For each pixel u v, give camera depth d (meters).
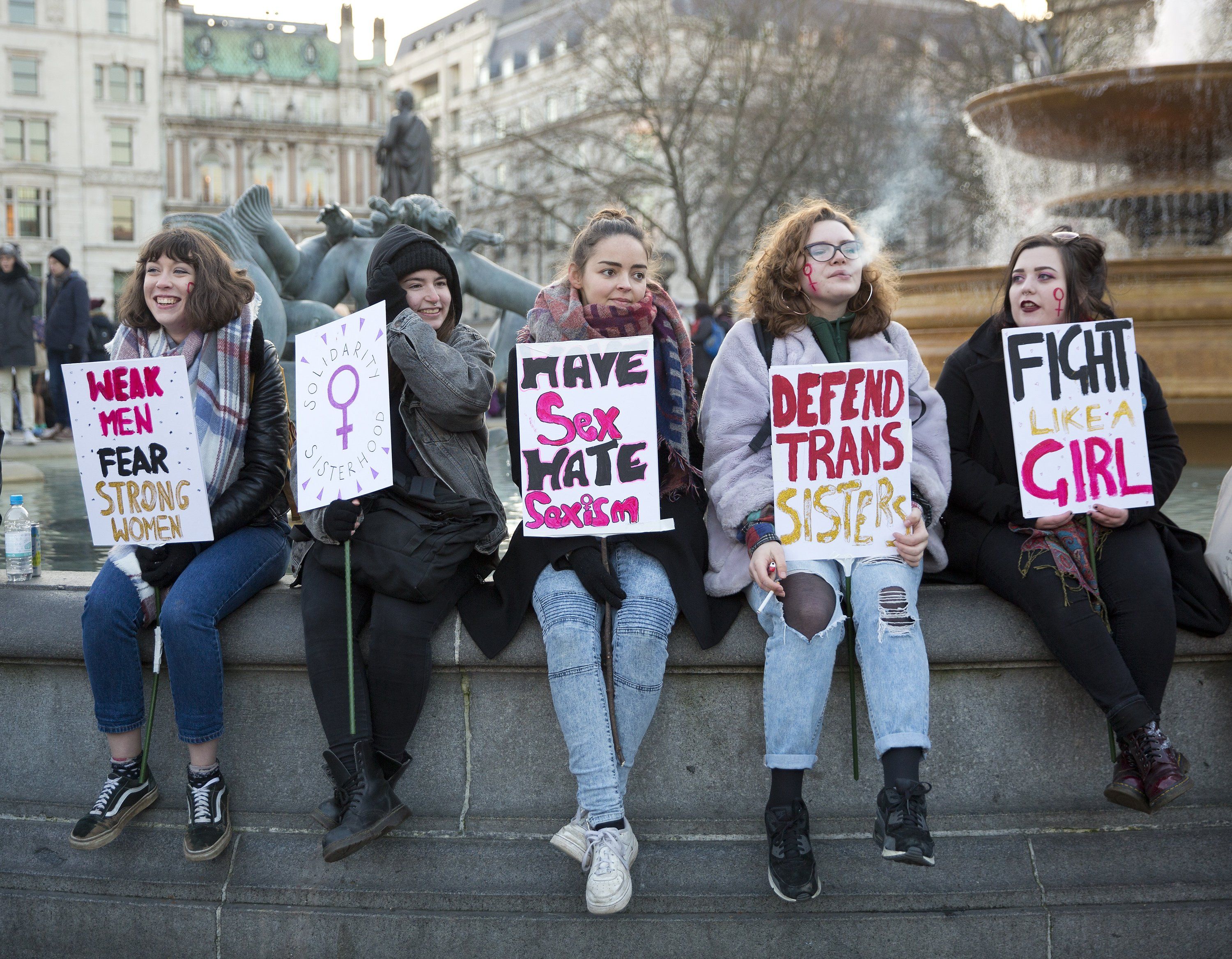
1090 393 2.69
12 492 6.81
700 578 2.66
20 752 2.83
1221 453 6.94
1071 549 2.64
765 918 2.54
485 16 67.00
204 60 63.78
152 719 2.69
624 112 27.48
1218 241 9.20
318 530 2.64
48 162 55.72
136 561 2.69
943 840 2.63
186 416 2.66
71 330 11.60
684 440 2.79
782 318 2.85
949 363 2.96
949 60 25.34
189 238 2.79
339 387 2.64
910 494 2.67
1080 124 8.74
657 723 2.71
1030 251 2.89
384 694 2.57
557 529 2.63
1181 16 15.59
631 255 2.77
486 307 37.50
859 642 2.54
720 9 26.30
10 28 54.41
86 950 2.65
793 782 2.49
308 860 2.65
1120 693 2.49
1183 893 2.56
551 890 2.58
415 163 13.95
